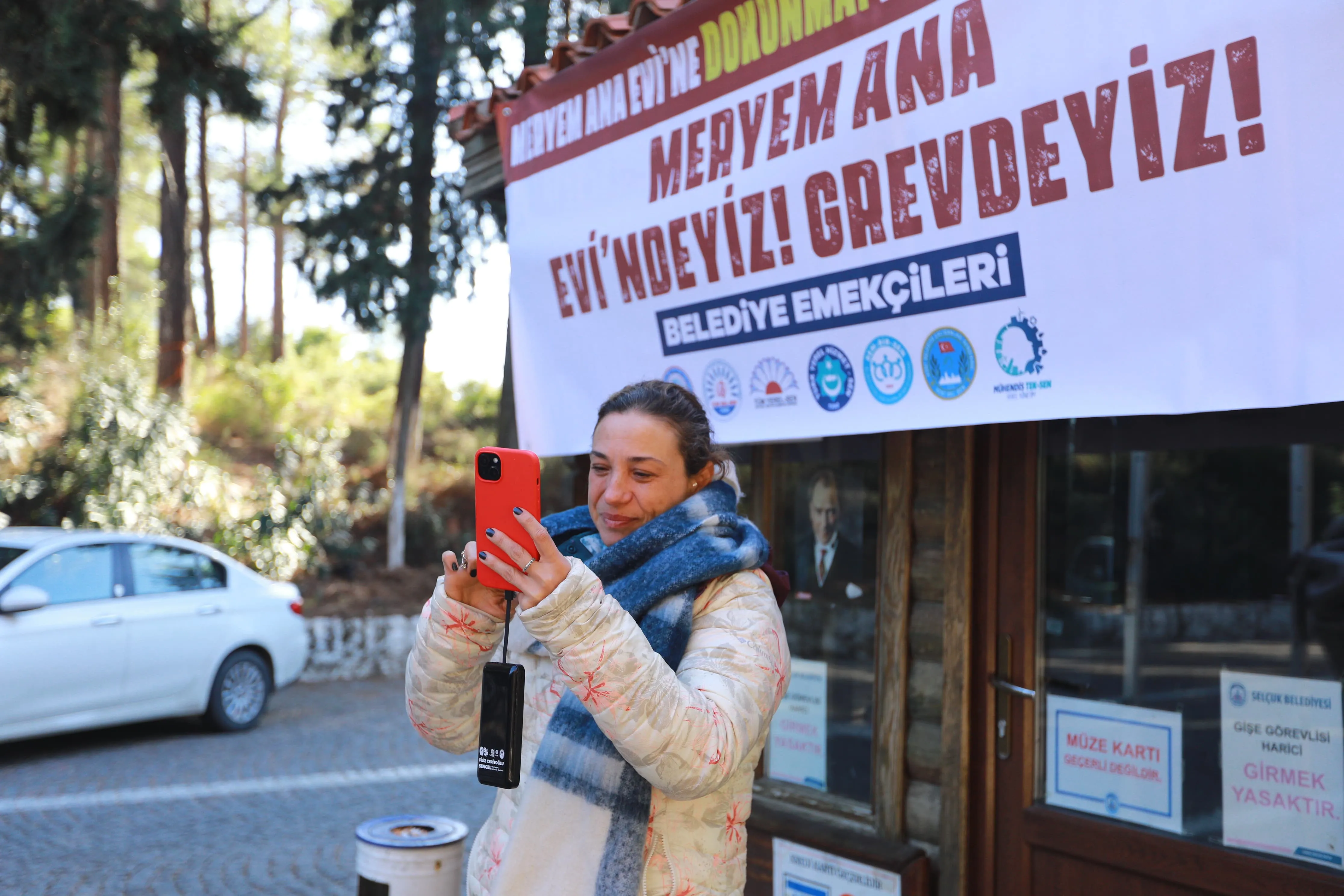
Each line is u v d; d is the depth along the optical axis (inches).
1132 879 116.0
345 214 609.3
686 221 140.9
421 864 113.4
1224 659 112.6
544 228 166.4
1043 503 128.2
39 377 625.0
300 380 1024.2
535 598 58.7
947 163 109.6
